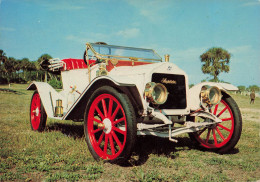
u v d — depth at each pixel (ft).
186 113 11.45
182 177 8.60
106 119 10.18
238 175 9.06
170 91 10.99
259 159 11.08
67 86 16.01
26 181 8.00
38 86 16.16
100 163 9.86
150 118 10.55
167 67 10.96
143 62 14.01
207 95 11.19
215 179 8.46
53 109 15.21
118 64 13.11
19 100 42.57
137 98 10.23
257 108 41.75
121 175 8.70
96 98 10.68
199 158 11.21
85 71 14.19
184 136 15.89
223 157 11.53
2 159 10.18
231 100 11.84
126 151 9.02
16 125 18.42
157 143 13.79
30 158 10.18
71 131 16.62
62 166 9.25
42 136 14.61
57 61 16.31
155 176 8.40
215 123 11.75
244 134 16.60
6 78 162.30
